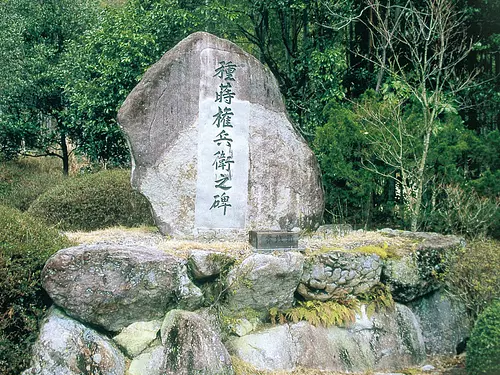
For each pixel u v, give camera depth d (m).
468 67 11.50
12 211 6.69
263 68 7.67
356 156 8.98
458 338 7.04
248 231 7.47
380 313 6.78
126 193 9.45
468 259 6.52
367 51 12.54
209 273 6.19
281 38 13.62
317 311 6.52
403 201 9.55
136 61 12.14
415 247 7.17
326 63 11.21
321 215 8.02
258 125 7.59
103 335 5.74
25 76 15.05
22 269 5.61
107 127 13.37
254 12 12.22
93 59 13.23
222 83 7.43
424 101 8.77
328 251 6.64
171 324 5.65
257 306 6.41
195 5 12.32
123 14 12.38
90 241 6.88
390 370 6.45
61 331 5.45
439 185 8.75
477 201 8.70
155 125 7.20
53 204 9.22
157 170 7.22
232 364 5.73
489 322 5.66
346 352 6.39
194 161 7.31
